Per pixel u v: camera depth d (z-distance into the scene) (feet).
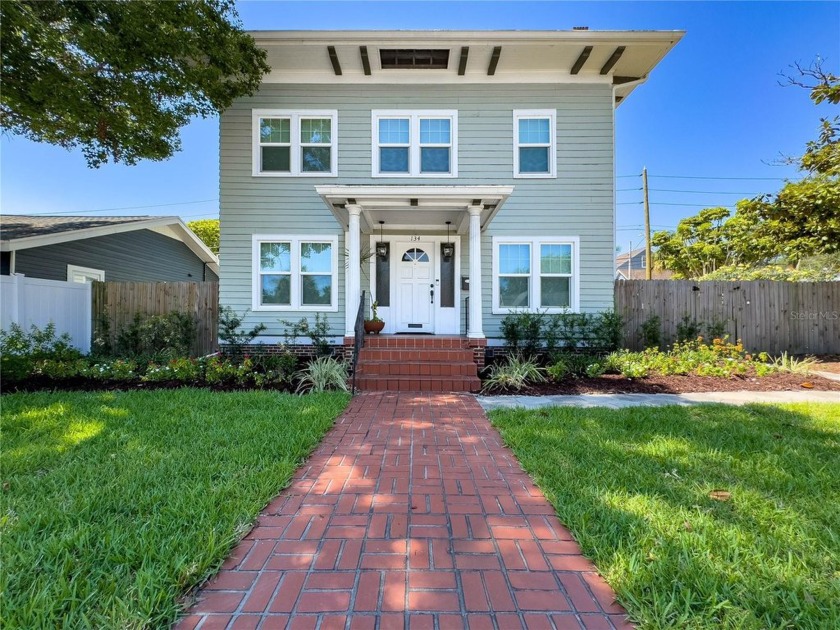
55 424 13.41
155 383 21.27
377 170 29.25
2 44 18.07
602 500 8.46
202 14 21.21
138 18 19.21
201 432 12.64
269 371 22.34
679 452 11.32
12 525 7.30
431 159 29.45
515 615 5.51
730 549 6.68
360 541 7.23
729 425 13.97
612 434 13.03
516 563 6.64
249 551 6.88
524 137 29.50
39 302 26.14
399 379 21.30
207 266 59.88
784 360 26.02
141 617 5.28
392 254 30.12
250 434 12.50
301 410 15.52
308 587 6.04
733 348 27.25
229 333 27.91
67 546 6.66
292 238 29.37
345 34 25.79
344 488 9.39
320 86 29.17
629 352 28.02
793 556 6.55
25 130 24.45
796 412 15.84
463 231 29.22
